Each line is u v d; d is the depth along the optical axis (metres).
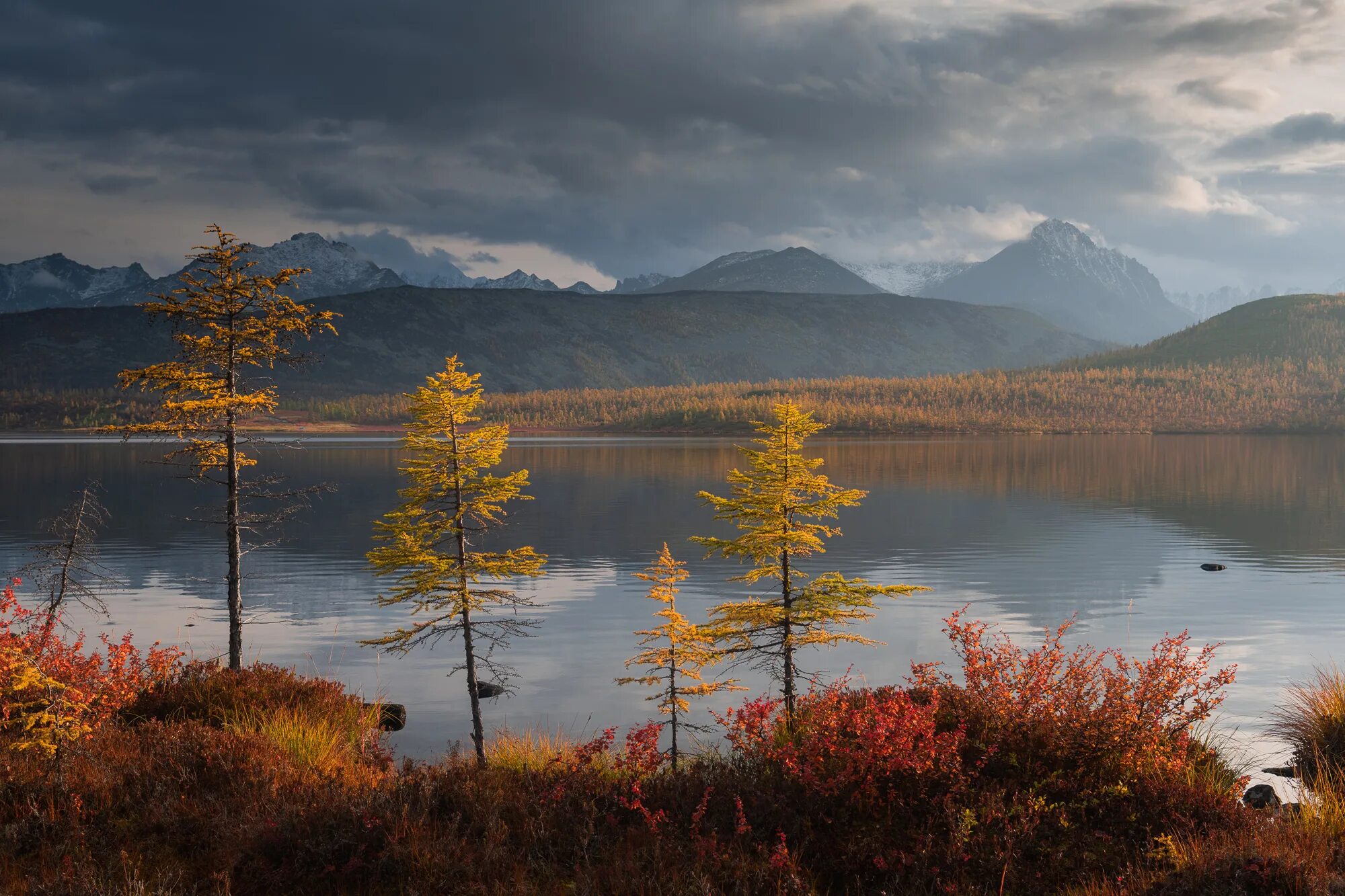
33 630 13.38
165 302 21.59
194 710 14.66
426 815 8.64
